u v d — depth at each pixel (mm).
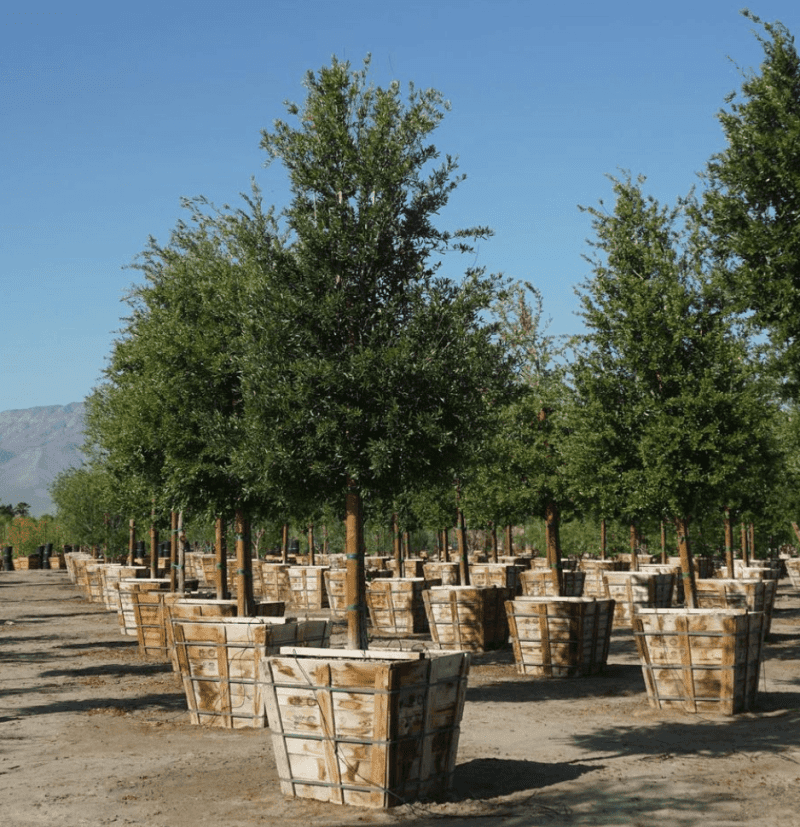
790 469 22344
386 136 10750
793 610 26219
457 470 11117
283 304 10305
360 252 10430
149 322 16078
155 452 16031
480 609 18328
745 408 15188
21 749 10039
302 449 10219
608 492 15938
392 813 7496
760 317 12719
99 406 24125
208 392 14961
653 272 15797
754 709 12016
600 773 8695
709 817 7211
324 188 10656
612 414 15766
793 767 8836
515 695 13492
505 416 18812
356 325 10539
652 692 12164
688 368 15648
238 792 8172
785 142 12297
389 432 9992
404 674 7738
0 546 76500
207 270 15633
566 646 15102
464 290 10656
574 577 24031
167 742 10352
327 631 11930
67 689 14195
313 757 7898
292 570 28703
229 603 14539
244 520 15078
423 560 35156
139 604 18078
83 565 40469
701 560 30141
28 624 25422
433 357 10234
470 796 7988
